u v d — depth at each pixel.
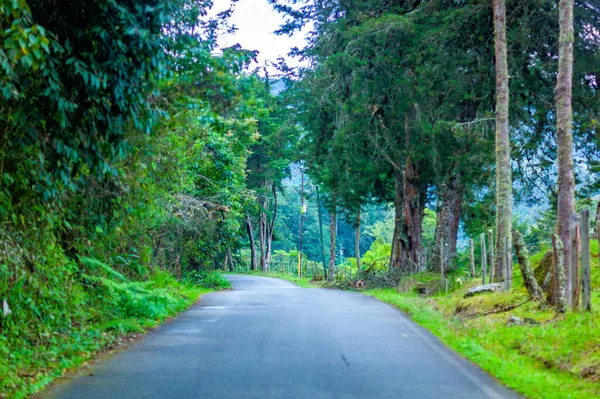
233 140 29.19
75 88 8.30
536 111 24.66
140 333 11.48
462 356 9.07
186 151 15.18
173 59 9.41
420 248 29.03
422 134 25.02
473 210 25.39
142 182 13.30
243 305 17.95
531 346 9.28
